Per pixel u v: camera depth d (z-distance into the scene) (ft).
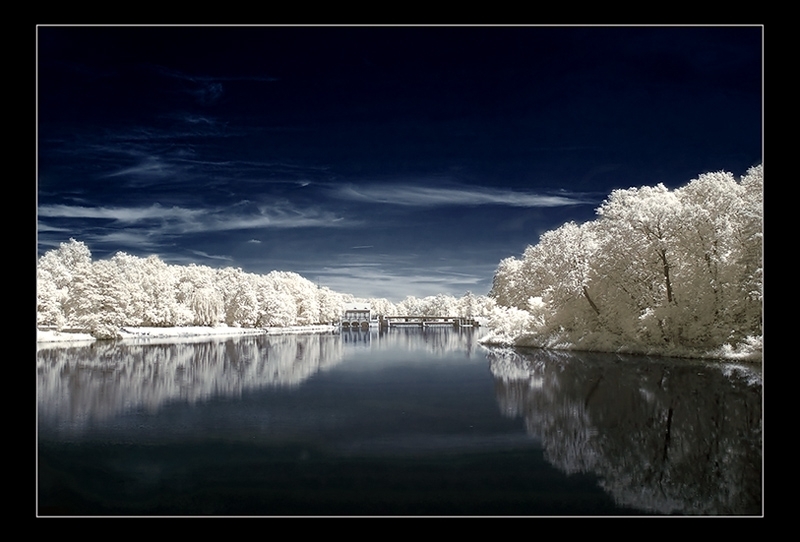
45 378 132.67
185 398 103.35
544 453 62.49
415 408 90.89
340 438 70.59
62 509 47.11
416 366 163.32
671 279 167.84
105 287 294.05
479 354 203.10
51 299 276.41
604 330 192.24
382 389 114.21
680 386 101.45
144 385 121.39
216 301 453.58
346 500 48.85
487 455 62.03
